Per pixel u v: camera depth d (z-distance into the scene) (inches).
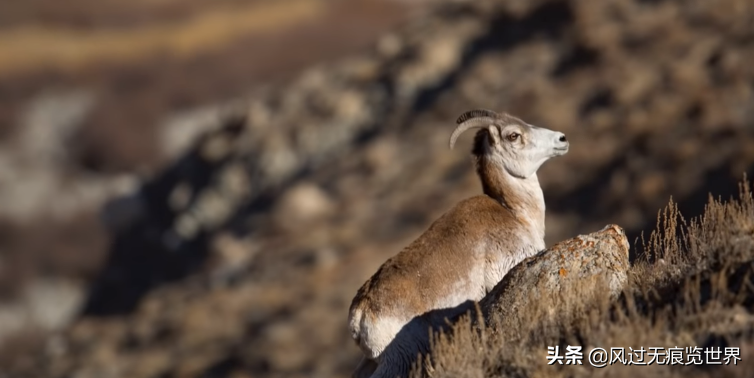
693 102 4128.9
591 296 906.1
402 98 5644.7
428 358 928.9
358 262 4062.5
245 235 4886.8
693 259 915.4
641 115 4212.6
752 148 3535.9
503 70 5349.4
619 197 3732.8
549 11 5693.9
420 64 5743.1
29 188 6879.9
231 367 3565.5
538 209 1083.3
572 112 4594.0
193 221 5521.7
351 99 5733.3
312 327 3666.3
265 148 5674.2
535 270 949.8
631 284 936.3
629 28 5118.1
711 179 3513.8
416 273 1016.2
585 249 956.6
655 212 3511.3
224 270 4520.2
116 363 3966.5
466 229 1042.1
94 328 4389.8
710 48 4527.6
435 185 4576.8
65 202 6781.5
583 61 5054.1
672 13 5039.4
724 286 831.7
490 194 1090.1
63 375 4040.4
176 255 5403.5
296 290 4030.5
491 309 954.7
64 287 5890.8
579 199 3907.5
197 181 5861.2
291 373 3353.8
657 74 4547.2
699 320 814.5
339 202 4793.3
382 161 4977.9
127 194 6314.0
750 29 4569.4
